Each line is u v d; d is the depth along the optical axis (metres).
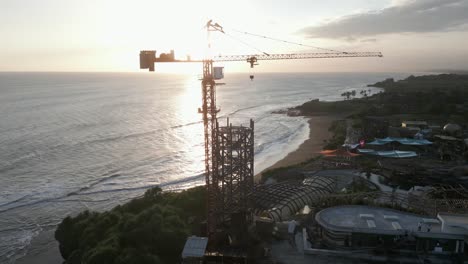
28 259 75.69
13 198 103.44
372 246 53.56
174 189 111.12
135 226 66.50
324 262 51.75
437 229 52.69
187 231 67.00
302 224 63.22
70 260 64.94
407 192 81.69
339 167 109.25
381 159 119.19
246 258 53.59
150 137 182.62
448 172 97.00
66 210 97.12
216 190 70.50
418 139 141.25
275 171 117.31
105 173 125.56
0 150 148.75
